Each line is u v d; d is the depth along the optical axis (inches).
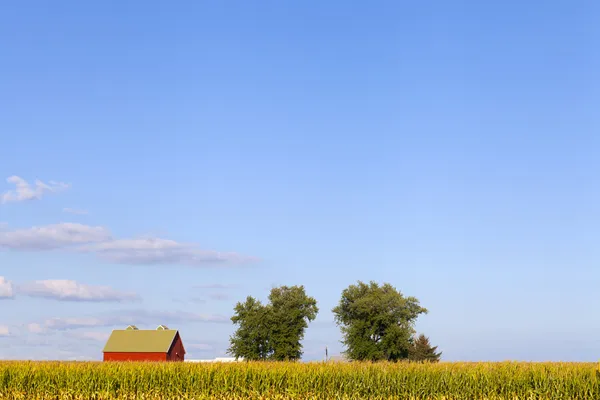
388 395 1657.2
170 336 3619.6
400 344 3196.4
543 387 1592.0
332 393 1665.8
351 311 3368.6
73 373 1734.7
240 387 1678.2
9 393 1708.9
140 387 1711.4
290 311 3420.3
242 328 3412.9
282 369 1723.7
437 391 1649.9
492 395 1622.8
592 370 1617.9
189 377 1704.0
